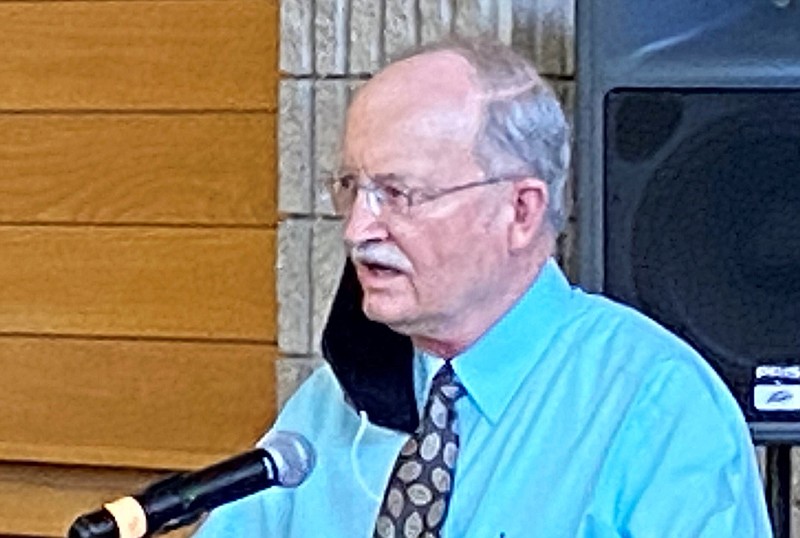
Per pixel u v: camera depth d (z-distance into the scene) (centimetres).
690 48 229
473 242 192
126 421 311
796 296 230
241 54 301
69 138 311
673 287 230
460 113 189
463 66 192
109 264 310
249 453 178
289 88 283
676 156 230
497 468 196
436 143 188
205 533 216
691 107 230
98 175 310
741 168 229
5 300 316
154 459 310
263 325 303
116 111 308
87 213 311
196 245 306
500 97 191
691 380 196
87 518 164
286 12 282
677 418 192
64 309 313
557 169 197
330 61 280
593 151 230
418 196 188
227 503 180
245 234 303
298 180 284
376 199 190
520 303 202
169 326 308
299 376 287
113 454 312
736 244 230
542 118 194
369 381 207
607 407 194
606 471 190
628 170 230
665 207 230
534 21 266
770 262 230
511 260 197
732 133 229
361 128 191
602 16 229
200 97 304
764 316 230
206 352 306
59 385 314
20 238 314
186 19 303
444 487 198
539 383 200
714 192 230
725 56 229
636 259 231
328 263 283
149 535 172
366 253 191
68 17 309
